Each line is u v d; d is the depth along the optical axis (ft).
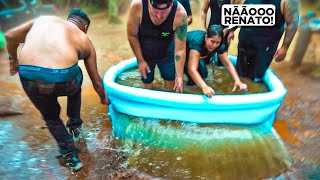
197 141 10.57
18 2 26.63
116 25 26.35
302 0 32.48
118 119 11.72
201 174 9.74
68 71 9.44
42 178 9.61
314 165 10.27
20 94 14.28
